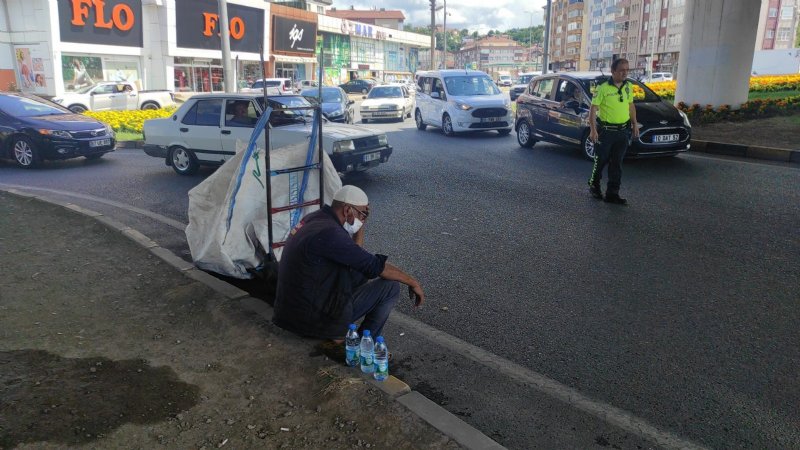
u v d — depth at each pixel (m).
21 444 2.81
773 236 6.30
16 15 26.48
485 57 153.50
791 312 4.46
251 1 37.03
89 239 6.32
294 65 45.53
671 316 4.45
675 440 3.01
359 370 3.50
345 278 3.70
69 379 3.46
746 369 3.67
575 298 4.84
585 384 3.56
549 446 2.99
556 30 128.62
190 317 4.36
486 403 3.38
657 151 10.41
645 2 87.94
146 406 3.19
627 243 6.22
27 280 5.14
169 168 11.58
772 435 3.04
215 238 5.05
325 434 2.94
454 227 7.01
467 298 4.91
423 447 2.81
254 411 3.15
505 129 16.05
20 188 9.78
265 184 5.11
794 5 77.56
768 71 44.59
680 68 15.54
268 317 4.27
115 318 4.36
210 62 35.69
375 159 9.70
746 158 10.95
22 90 27.47
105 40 28.84
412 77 76.62
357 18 94.81
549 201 8.18
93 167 11.91
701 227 6.71
